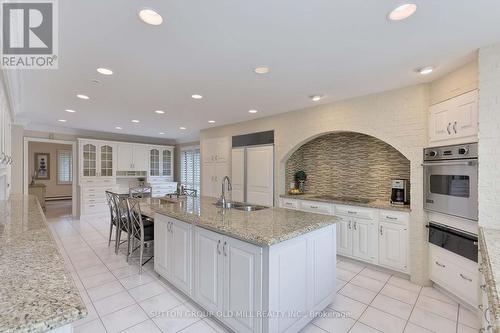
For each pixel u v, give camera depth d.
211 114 4.36
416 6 1.48
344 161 4.16
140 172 7.18
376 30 1.74
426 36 1.82
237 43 1.93
